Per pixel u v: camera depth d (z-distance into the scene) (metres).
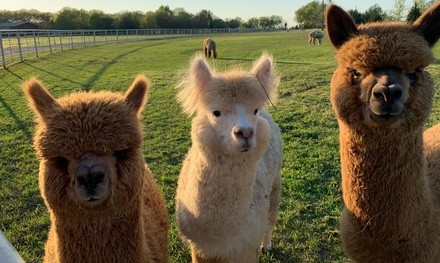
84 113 0.80
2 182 1.81
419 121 0.87
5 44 9.04
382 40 0.88
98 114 0.80
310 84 4.11
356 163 0.91
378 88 0.83
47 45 9.12
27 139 2.43
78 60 7.09
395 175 0.88
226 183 0.99
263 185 1.16
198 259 1.12
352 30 0.95
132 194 0.84
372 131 0.88
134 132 0.84
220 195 1.00
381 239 0.92
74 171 0.77
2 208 1.58
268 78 1.07
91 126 0.79
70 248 0.85
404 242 0.91
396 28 0.92
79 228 0.83
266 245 1.38
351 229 0.98
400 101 0.82
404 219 0.89
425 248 0.93
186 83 1.10
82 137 0.78
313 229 1.46
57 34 10.62
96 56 7.93
